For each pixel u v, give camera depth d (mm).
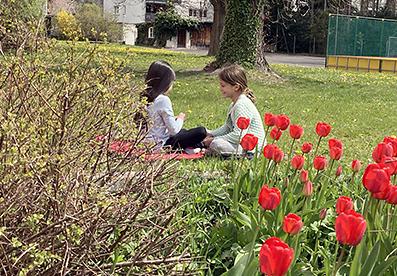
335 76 23781
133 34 56781
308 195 3639
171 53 34781
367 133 11172
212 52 33438
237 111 6621
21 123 2639
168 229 3111
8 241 2600
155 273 3068
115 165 3131
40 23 3371
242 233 3648
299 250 3252
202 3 38656
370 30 35594
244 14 20219
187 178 4172
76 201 2711
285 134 9227
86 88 2947
